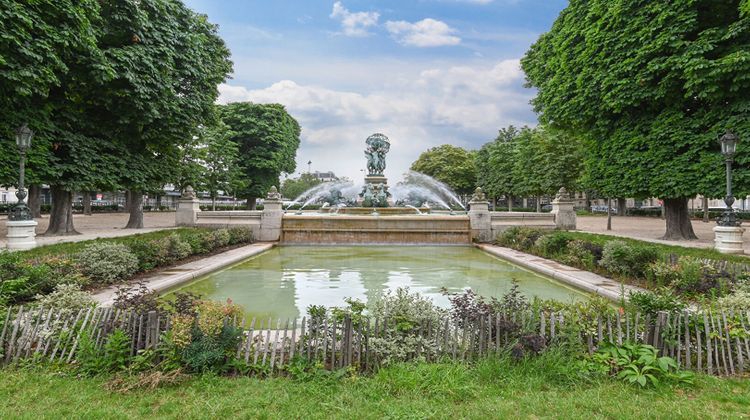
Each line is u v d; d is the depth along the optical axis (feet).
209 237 43.75
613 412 11.12
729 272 23.79
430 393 12.19
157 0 51.47
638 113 47.80
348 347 14.02
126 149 54.29
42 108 45.37
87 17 42.83
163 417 10.94
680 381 12.98
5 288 19.63
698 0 38.93
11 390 12.28
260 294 27.09
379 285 30.12
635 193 48.44
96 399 11.86
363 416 10.94
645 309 15.35
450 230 58.85
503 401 11.73
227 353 13.83
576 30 51.57
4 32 34.19
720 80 37.70
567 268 34.24
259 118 128.98
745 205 151.12
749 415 11.03
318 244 57.26
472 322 14.88
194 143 82.12
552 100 56.44
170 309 15.92
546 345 14.37
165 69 51.24
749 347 14.73
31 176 43.50
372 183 89.97
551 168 118.83
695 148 41.86
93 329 14.61
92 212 140.15
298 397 12.00
